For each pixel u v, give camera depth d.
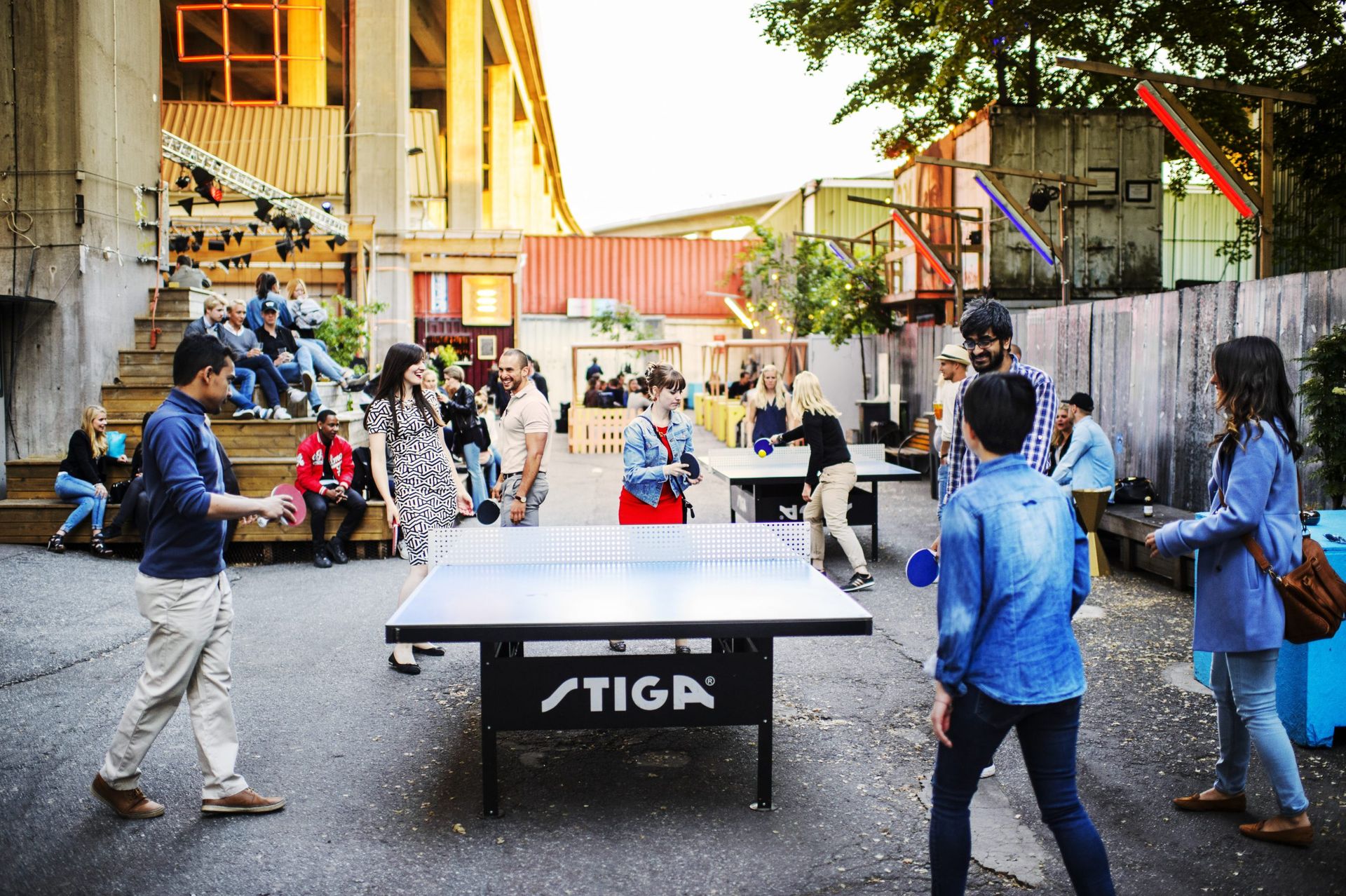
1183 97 17.92
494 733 3.92
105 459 9.70
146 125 12.04
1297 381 7.83
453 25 30.20
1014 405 2.85
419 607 3.83
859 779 4.33
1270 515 3.68
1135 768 4.40
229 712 4.00
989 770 4.39
